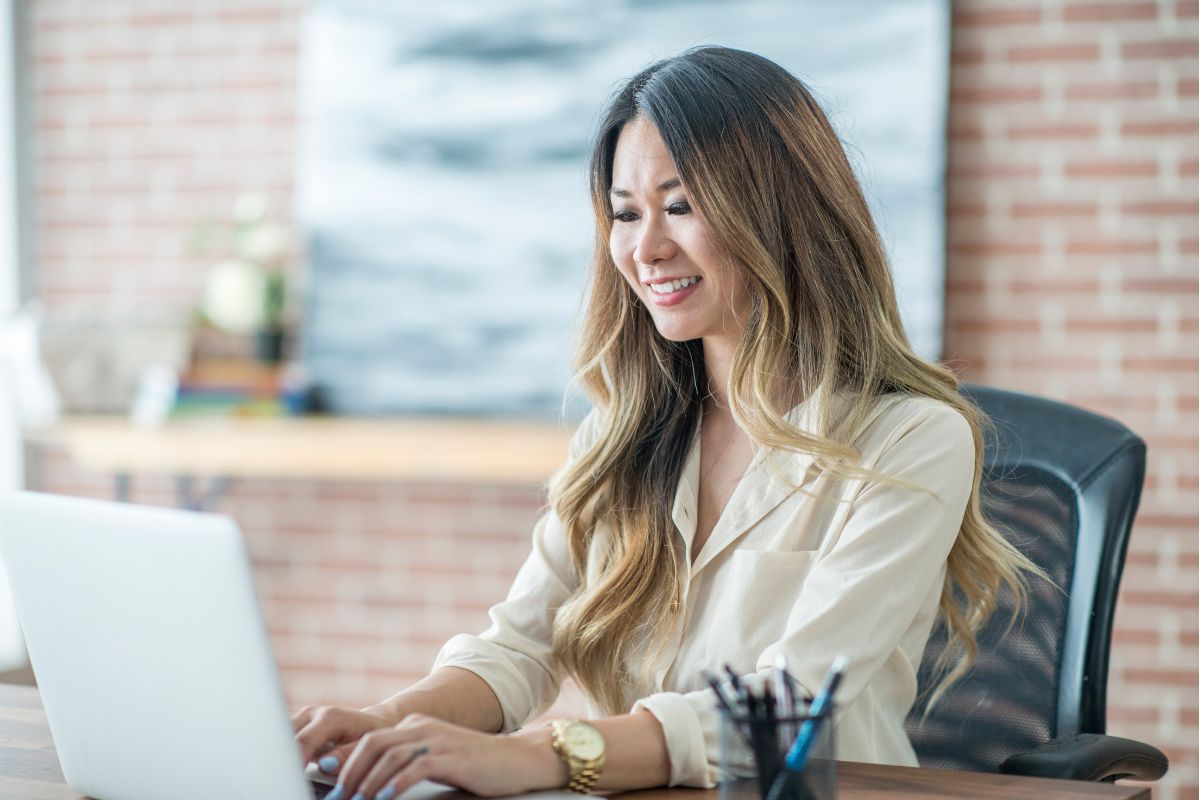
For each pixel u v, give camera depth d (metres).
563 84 3.77
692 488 1.70
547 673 1.71
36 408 3.89
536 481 3.88
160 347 3.91
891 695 1.63
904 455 1.55
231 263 4.05
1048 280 3.48
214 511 4.12
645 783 1.31
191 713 1.15
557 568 1.78
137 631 1.16
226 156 4.08
